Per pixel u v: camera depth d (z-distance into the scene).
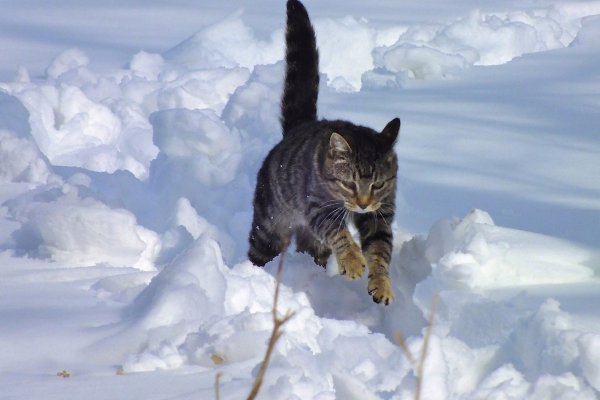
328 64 16.38
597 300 7.30
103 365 6.98
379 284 8.70
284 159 10.07
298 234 10.22
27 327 7.46
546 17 18.28
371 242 9.22
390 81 15.25
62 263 9.51
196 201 11.58
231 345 6.80
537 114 13.26
